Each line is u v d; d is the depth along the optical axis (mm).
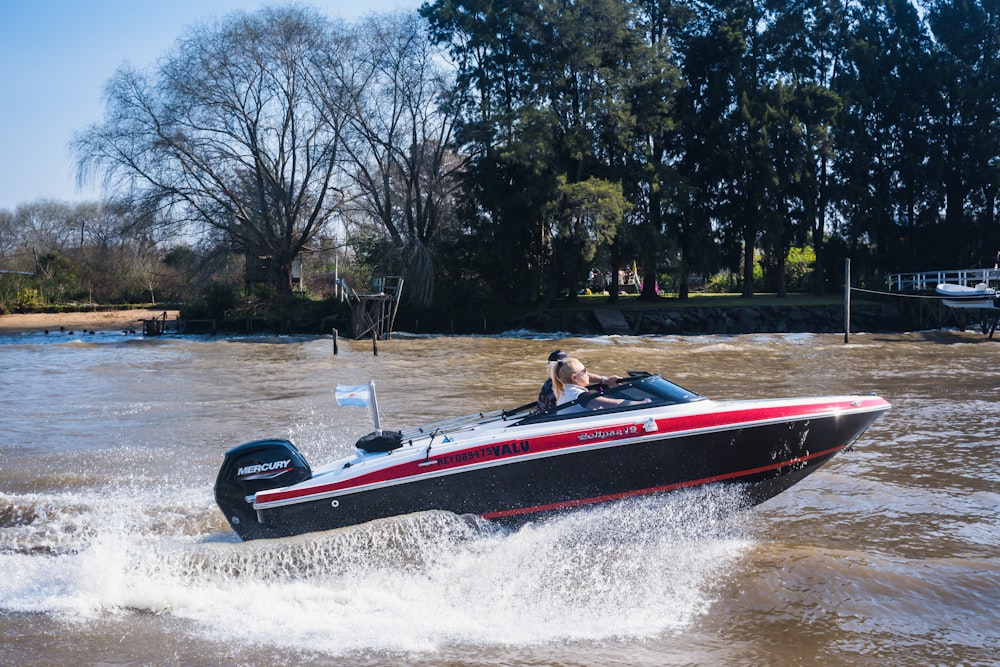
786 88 48250
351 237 47375
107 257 46156
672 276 48500
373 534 6492
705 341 34062
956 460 9797
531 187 43344
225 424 13352
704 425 6758
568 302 49500
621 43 45750
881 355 25859
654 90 46344
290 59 44031
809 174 47812
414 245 44906
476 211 46969
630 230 44875
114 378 20938
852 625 5203
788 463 7090
